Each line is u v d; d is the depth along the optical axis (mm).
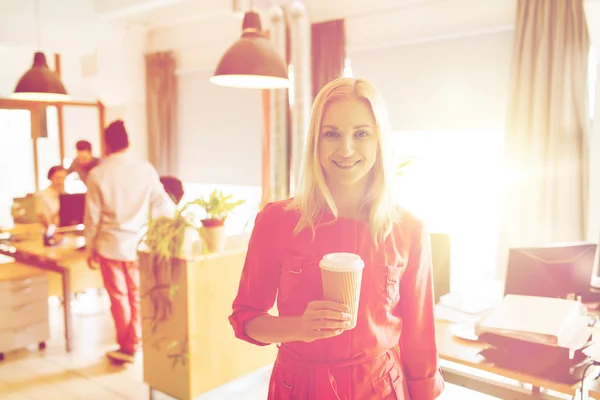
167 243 2873
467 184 4871
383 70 5160
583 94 3875
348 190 1164
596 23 3801
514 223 4219
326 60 5449
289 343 1170
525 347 1703
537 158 4066
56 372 3559
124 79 7086
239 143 6488
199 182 7039
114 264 3660
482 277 4910
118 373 3547
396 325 1176
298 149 5559
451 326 2127
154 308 3053
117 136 3633
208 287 2984
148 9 5973
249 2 5000
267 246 1153
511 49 4301
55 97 4762
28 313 3863
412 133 5113
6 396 3197
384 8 5059
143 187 3695
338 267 923
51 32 6121
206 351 3000
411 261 1190
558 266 2082
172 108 7105
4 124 8031
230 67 2949
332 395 1104
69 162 8383
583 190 3934
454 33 4605
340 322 945
